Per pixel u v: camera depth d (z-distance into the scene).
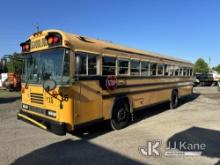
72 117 5.47
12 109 10.97
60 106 5.43
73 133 6.92
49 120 5.70
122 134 6.90
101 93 6.44
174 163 4.86
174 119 9.19
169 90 11.09
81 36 6.17
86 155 5.19
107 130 7.32
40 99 5.99
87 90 5.93
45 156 5.09
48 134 6.77
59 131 5.32
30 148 5.58
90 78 6.02
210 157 5.20
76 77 5.58
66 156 5.11
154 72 9.48
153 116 9.81
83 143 6.02
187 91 13.81
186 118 9.40
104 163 4.77
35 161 4.82
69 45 5.44
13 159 4.91
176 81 11.91
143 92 8.65
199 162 4.93
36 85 6.11
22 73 6.70
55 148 5.61
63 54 5.42
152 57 9.23
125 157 5.12
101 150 5.52
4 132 6.92
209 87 32.56
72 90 5.46
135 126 7.95
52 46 5.62
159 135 6.84
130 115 8.20
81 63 5.75
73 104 5.50
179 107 12.40
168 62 10.78
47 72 5.83
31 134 6.75
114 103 7.02
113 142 6.13
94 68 6.18
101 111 6.48
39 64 6.08
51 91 5.62
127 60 7.60
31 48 6.30
